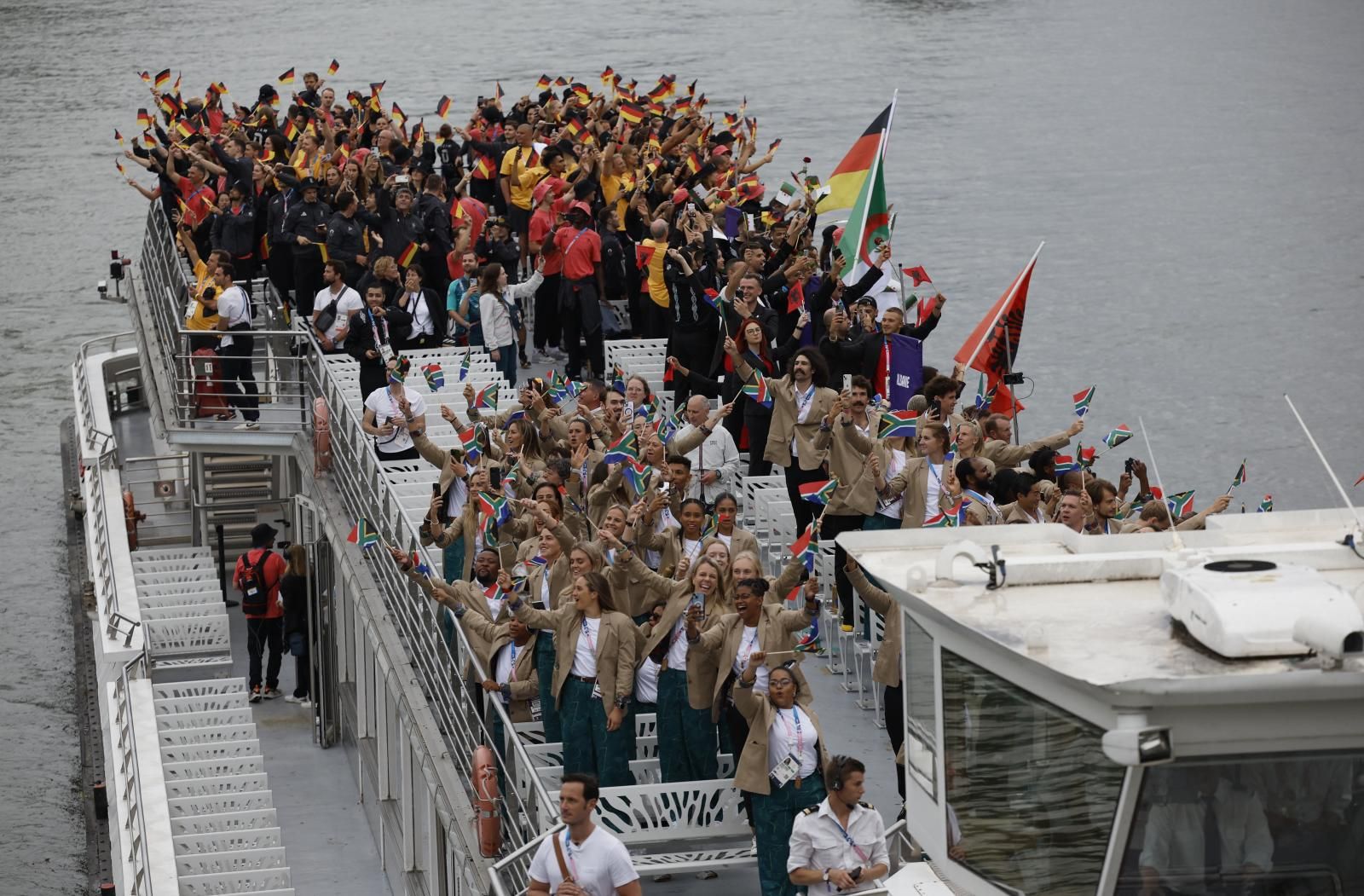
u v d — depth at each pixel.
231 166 39.72
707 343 31.73
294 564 34.34
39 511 58.69
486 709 20.58
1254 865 9.93
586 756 18.84
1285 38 114.56
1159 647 10.33
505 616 21.47
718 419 23.80
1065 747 10.39
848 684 23.73
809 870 16.23
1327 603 9.94
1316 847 9.89
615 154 38.09
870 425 23.36
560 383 27.34
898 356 26.70
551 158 37.22
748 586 17.64
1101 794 10.11
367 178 38.25
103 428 47.88
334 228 35.91
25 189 88.75
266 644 38.38
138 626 36.72
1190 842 9.92
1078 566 11.78
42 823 38.94
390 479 29.12
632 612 20.06
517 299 40.09
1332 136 88.50
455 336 36.00
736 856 18.55
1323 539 12.21
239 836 27.39
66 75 109.12
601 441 24.28
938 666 11.62
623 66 108.56
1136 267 69.38
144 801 28.52
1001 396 26.58
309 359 34.41
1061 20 124.69
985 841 11.28
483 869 19.05
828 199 31.27
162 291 39.94
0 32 123.50
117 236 82.94
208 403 35.56
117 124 98.25
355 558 28.67
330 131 40.41
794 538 25.77
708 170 38.09
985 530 12.78
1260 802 9.88
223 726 31.83
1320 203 77.06
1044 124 93.62
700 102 46.97
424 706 23.38
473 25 122.94
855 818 16.25
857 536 12.82
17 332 74.31
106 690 36.38
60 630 49.44
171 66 110.19
